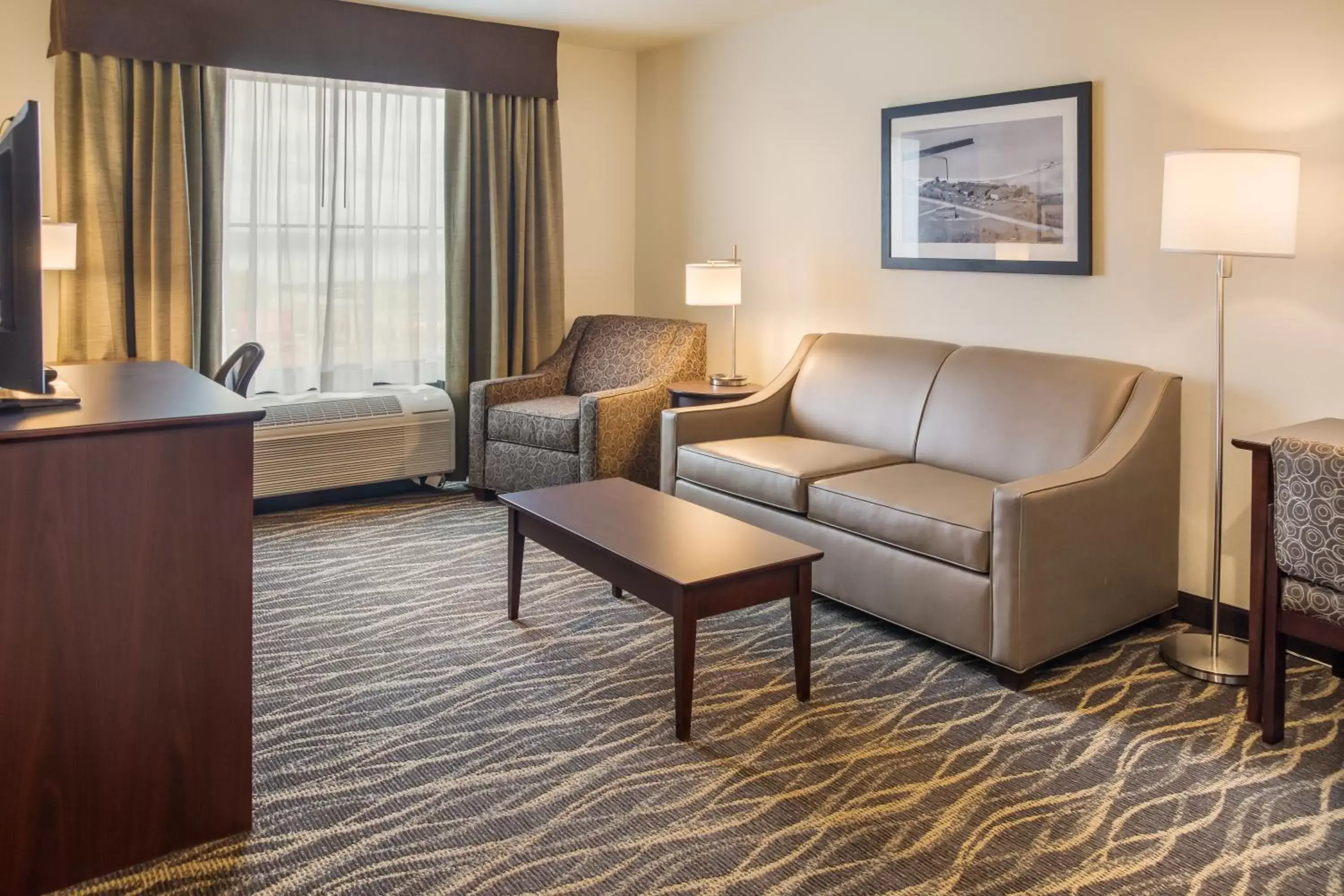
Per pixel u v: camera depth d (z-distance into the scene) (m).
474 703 2.74
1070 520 2.87
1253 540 2.55
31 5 4.06
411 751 2.47
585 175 5.62
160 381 2.35
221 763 2.02
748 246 5.07
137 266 4.27
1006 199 3.81
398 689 2.83
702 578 2.46
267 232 4.67
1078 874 1.97
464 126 5.03
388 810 2.19
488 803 2.23
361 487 5.18
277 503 4.85
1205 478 3.33
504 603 3.52
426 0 4.58
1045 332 3.76
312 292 4.84
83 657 1.82
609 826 2.14
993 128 3.83
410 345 5.15
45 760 1.80
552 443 4.59
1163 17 3.30
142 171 4.24
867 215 4.43
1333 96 2.92
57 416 1.85
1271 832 2.12
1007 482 3.49
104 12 4.04
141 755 1.91
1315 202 2.98
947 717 2.67
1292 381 3.08
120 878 1.91
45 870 1.83
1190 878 1.95
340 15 4.58
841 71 4.47
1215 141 3.21
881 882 1.94
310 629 3.26
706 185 5.29
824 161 4.60
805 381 4.37
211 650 1.96
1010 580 2.78
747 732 2.58
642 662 3.03
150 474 1.85
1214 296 3.25
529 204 5.30
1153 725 2.62
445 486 5.27
